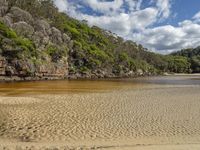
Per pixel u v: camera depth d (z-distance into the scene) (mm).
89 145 11492
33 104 23281
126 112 20125
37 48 79062
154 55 186625
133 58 151750
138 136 13711
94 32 134250
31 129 14805
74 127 15438
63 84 52125
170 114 19453
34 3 108750
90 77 94688
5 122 16312
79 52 97500
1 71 62219
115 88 42656
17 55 66125
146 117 18375
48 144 11758
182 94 32625
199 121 17219
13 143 11875
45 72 73875
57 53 82938
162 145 10930
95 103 24391
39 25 88938
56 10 123188
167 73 169875
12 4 94188
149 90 38594
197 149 10062
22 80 64750
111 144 11844
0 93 33094
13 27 80125
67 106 22500
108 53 122125
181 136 13695
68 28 111875
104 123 16531
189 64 199875
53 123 16297
